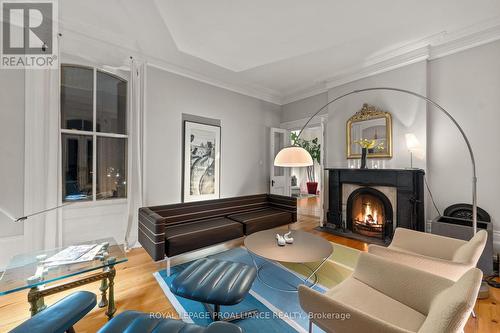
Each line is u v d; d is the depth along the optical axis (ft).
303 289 3.70
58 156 8.12
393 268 4.42
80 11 7.64
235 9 7.34
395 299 4.22
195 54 10.41
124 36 9.15
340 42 9.52
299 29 8.50
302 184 28.76
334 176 12.65
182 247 7.61
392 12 7.65
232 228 9.15
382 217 10.89
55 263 5.08
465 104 9.20
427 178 10.13
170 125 11.48
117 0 7.08
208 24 8.14
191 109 12.32
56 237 8.08
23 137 7.69
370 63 11.33
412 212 9.67
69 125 8.86
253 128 15.47
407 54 10.27
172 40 9.23
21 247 7.61
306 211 17.57
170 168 11.46
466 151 9.19
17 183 7.60
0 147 7.36
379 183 10.82
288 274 7.54
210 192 13.05
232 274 5.01
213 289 4.49
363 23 8.24
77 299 3.55
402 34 8.97
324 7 7.32
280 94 16.22
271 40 9.26
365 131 11.91
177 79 11.75
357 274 4.87
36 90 7.74
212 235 8.48
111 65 9.29
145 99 10.34
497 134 8.53
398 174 10.12
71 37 8.38
